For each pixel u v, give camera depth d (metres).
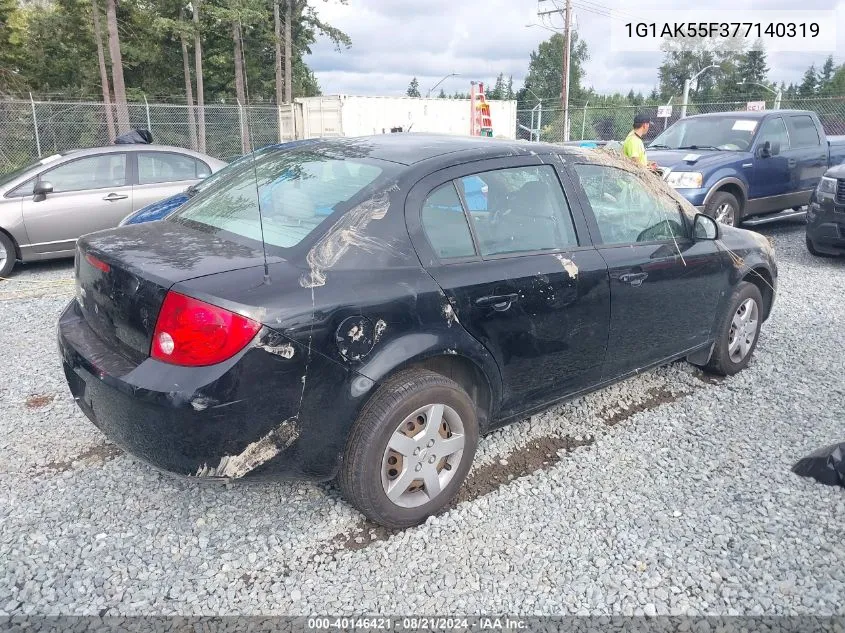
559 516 3.14
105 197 8.07
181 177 8.64
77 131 19.86
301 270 2.65
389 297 2.77
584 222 3.59
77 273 3.15
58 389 4.40
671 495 3.33
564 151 3.67
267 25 40.19
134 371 2.55
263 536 2.95
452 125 25.34
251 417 2.52
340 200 2.92
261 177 3.45
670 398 4.48
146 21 36.84
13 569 2.69
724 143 9.95
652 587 2.68
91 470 3.43
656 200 4.09
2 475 3.37
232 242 2.92
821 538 2.98
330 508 3.17
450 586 2.67
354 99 22.77
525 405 3.47
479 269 3.08
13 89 33.06
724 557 2.87
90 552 2.81
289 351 2.53
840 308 6.62
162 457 2.56
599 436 3.95
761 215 10.34
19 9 35.66
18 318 5.95
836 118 18.03
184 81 41.09
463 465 3.14
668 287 3.98
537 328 3.30
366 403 2.78
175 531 2.97
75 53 37.31
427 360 3.01
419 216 2.96
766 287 5.00
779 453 3.75
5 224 7.58
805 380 4.80
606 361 3.77
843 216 8.14
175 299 2.47
